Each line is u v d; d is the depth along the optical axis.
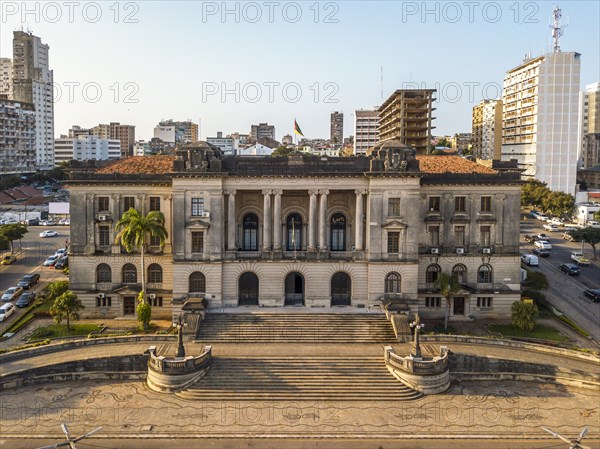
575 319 76.69
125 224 70.88
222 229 71.69
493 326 73.56
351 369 57.03
